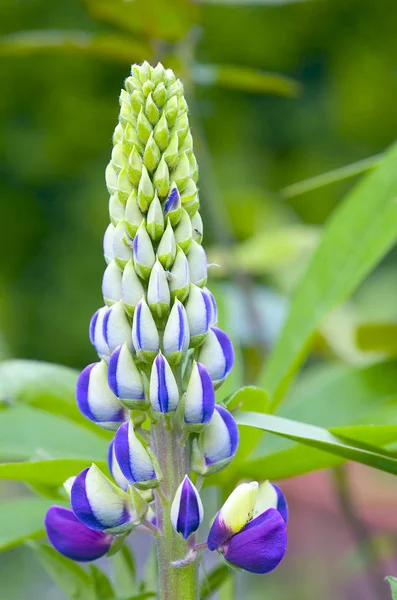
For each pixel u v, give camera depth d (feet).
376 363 2.27
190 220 1.90
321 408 2.26
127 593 2.10
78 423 2.22
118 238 1.90
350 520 2.67
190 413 1.86
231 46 4.86
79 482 1.87
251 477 2.10
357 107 4.91
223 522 1.85
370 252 2.22
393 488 3.71
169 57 2.81
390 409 2.22
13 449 2.21
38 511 2.11
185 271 1.88
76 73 4.84
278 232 3.23
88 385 1.90
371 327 2.46
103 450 2.22
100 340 1.90
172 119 1.90
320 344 3.13
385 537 2.64
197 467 1.89
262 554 1.84
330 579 4.15
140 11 2.70
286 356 2.23
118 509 1.87
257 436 2.06
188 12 2.71
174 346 1.87
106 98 4.92
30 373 2.22
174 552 1.89
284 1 2.79
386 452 1.96
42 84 4.91
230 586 2.18
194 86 3.03
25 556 4.81
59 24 4.76
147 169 1.90
